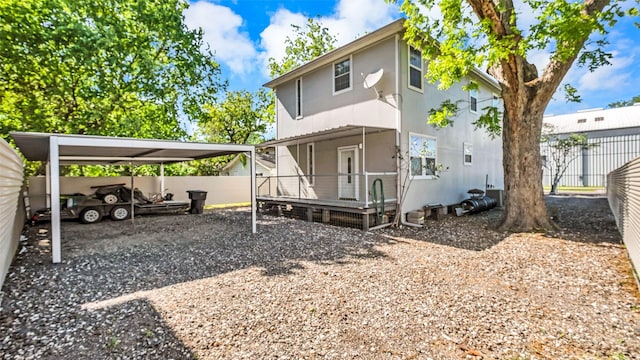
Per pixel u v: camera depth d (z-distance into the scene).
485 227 8.17
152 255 5.71
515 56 6.98
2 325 3.03
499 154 15.17
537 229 7.36
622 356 2.41
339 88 10.76
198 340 2.73
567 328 2.87
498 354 2.49
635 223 4.41
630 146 20.95
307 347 2.61
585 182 22.45
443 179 10.83
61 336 2.81
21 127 9.95
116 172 17.64
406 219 9.02
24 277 4.50
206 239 7.09
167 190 14.09
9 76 9.67
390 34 8.99
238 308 3.38
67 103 11.19
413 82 9.56
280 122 13.54
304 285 4.07
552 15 5.96
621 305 3.34
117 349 2.60
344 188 10.71
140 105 13.09
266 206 12.60
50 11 9.01
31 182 10.48
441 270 4.65
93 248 6.29
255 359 2.45
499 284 4.04
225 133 23.16
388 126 9.18
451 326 2.95
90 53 9.52
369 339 2.73
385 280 4.23
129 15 11.34
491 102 14.34
